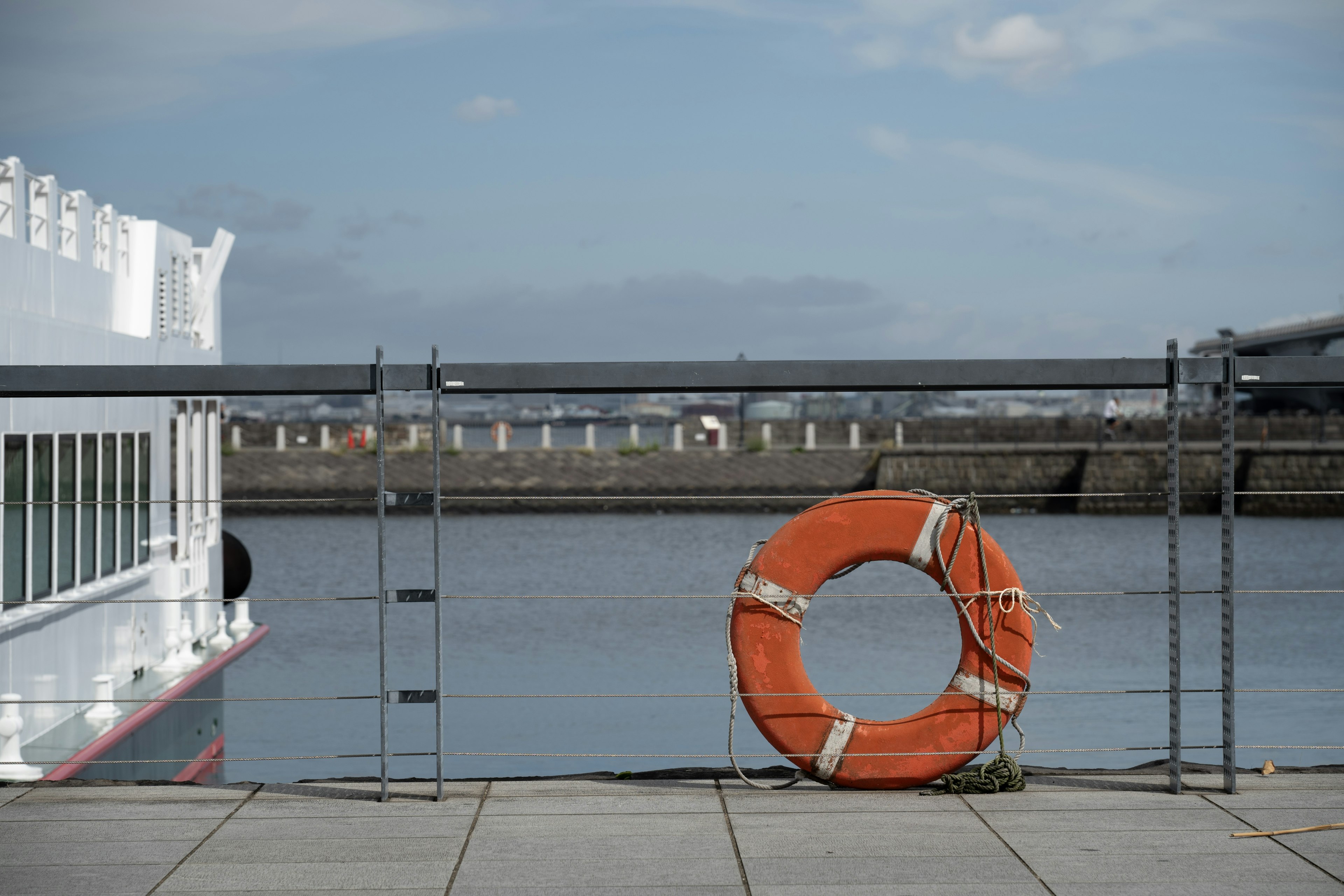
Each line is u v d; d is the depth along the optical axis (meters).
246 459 49.62
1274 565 34.78
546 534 44.66
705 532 45.16
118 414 11.31
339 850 5.02
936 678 19.70
